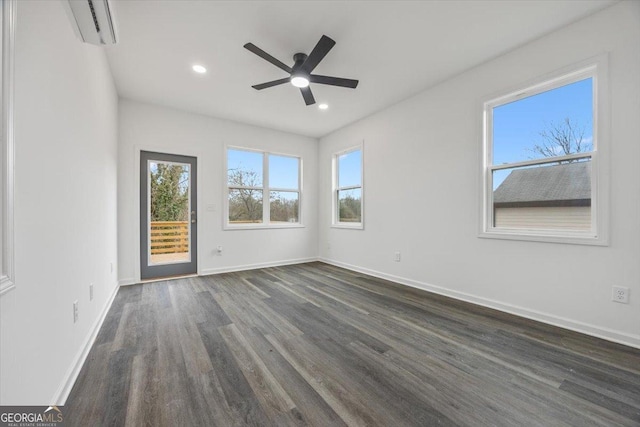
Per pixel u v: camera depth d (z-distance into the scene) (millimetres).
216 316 2479
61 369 1373
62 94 1432
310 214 5301
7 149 898
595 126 2074
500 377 1562
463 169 2906
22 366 1003
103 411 1274
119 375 1563
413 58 2641
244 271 4387
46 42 1233
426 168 3303
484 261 2736
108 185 2748
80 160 1754
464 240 2904
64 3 1302
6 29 887
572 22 2135
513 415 1271
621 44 1918
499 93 2596
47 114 1245
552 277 2277
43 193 1201
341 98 3541
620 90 1928
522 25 2174
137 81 3064
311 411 1291
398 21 2129
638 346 1862
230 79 3018
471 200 2836
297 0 1916
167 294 3129
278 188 4992
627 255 1912
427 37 2326
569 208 2240
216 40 2350
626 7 1898
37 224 1141
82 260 1778
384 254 3906
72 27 1551
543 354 1807
